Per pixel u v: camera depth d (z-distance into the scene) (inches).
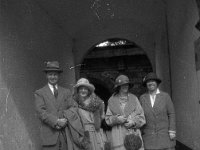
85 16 472.4
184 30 287.3
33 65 335.9
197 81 250.4
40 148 323.6
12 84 269.4
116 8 456.8
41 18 380.8
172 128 231.3
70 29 496.4
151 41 522.3
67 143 205.3
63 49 482.6
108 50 720.3
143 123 229.3
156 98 233.6
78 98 218.7
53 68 214.2
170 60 375.9
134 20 494.9
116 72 762.2
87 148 206.7
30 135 298.0
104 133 236.1
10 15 280.1
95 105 216.7
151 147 229.1
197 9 235.0
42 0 367.9
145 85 246.4
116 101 233.0
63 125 203.9
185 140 313.6
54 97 211.9
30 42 333.1
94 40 537.0
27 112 297.9
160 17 424.5
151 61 527.8
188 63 281.3
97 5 442.3
